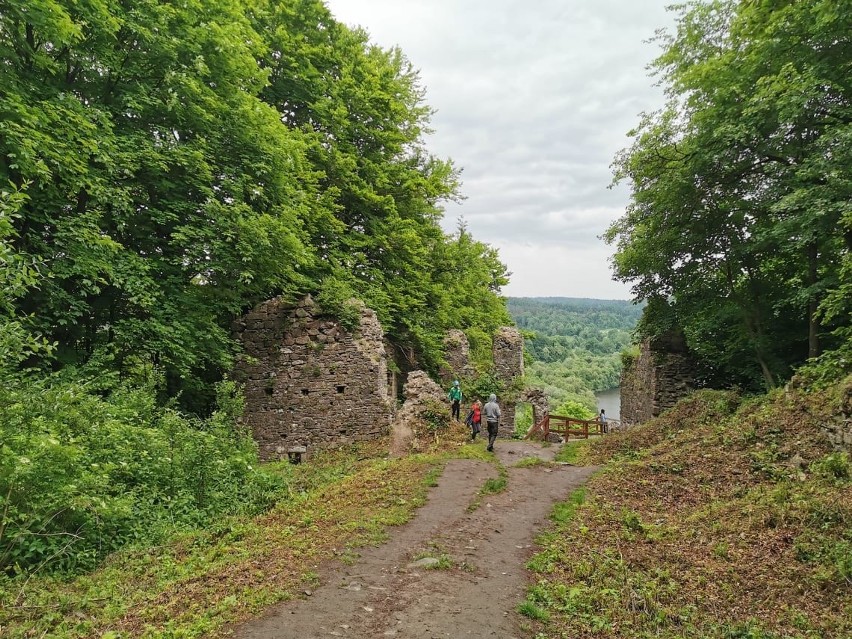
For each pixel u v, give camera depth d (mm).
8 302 7125
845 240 11836
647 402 21047
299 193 16031
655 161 16578
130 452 8258
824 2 10594
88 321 12344
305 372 16609
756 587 5820
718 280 17219
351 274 19406
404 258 22812
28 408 7129
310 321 16781
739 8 13234
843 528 6613
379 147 22453
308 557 6250
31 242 9789
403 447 14734
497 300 39438
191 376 14297
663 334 20062
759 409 11719
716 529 7387
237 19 14086
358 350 16656
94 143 9773
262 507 8680
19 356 6867
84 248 10195
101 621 4594
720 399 14570
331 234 19562
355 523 7586
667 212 16344
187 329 12375
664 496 9227
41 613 4719
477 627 4703
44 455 6289
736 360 18000
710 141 14023
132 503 7410
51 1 9062
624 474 10664
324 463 14539
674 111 15406
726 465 9766
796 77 11180
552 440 21672
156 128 12523
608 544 7172
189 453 8992
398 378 22578
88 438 7711
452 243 33844
